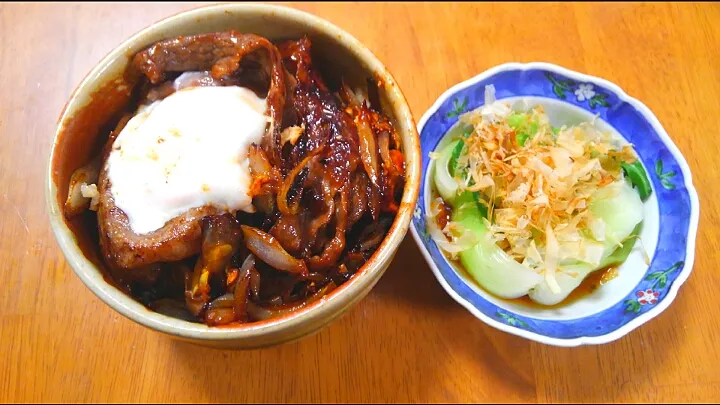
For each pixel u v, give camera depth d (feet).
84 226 0.83
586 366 1.00
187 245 0.79
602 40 1.27
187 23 0.89
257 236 0.81
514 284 1.00
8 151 1.12
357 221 0.88
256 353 1.00
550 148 1.08
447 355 1.01
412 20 1.28
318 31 0.91
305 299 0.83
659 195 1.07
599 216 1.05
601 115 1.13
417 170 0.83
